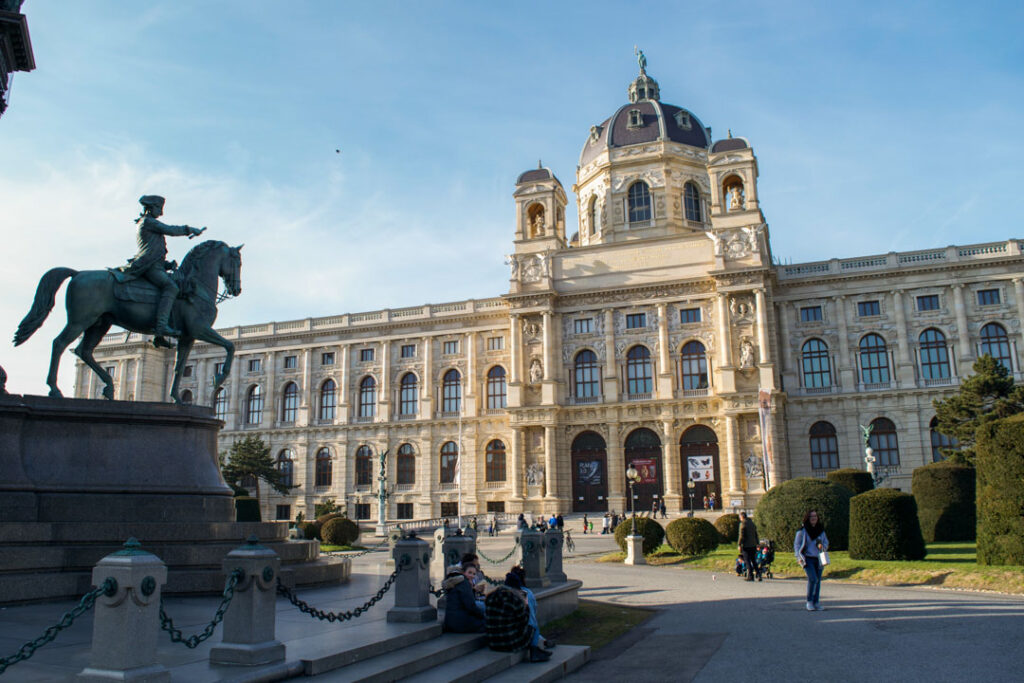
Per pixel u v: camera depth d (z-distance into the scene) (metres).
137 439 18.77
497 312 82.38
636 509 72.50
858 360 71.44
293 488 86.81
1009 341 67.50
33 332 18.58
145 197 20.39
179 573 16.55
